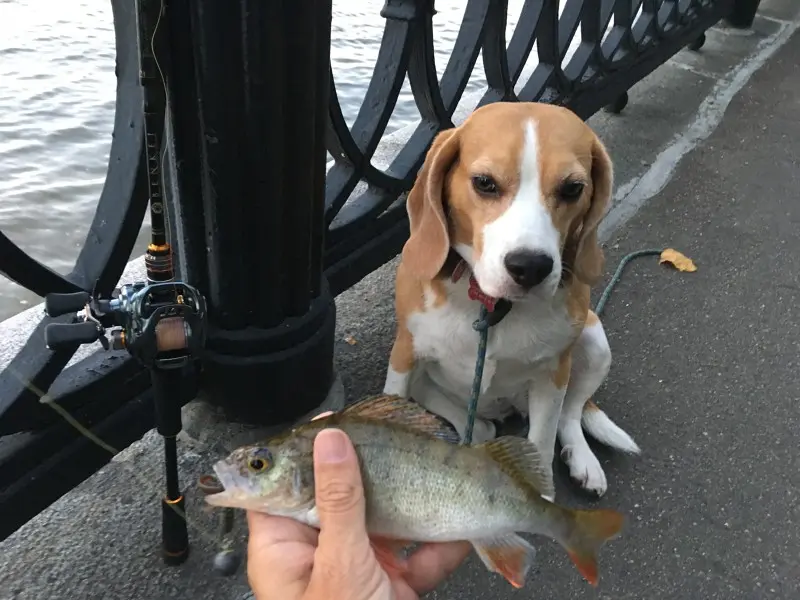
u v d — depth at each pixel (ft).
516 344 1.76
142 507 1.78
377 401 1.07
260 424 1.98
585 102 3.45
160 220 1.28
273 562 1.05
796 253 3.15
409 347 1.88
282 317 1.85
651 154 3.75
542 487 1.12
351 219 2.22
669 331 2.65
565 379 1.89
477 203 1.59
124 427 1.71
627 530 1.93
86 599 1.59
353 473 0.95
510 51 2.99
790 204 3.49
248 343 1.80
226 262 1.67
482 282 1.56
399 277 1.86
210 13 1.34
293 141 1.59
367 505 1.01
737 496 2.06
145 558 1.68
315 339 1.91
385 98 2.22
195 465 1.89
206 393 1.91
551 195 1.55
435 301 1.77
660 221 3.28
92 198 3.14
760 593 1.82
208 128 1.47
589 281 1.73
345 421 1.02
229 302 1.74
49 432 1.56
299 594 1.02
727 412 2.33
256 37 1.39
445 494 1.03
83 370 1.63
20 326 2.14
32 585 1.60
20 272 1.40
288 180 1.63
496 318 1.63
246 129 1.50
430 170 1.65
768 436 2.26
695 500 2.03
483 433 2.07
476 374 1.58
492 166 1.54
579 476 2.00
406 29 2.18
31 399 1.48
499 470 1.06
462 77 2.60
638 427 2.25
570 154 1.56
